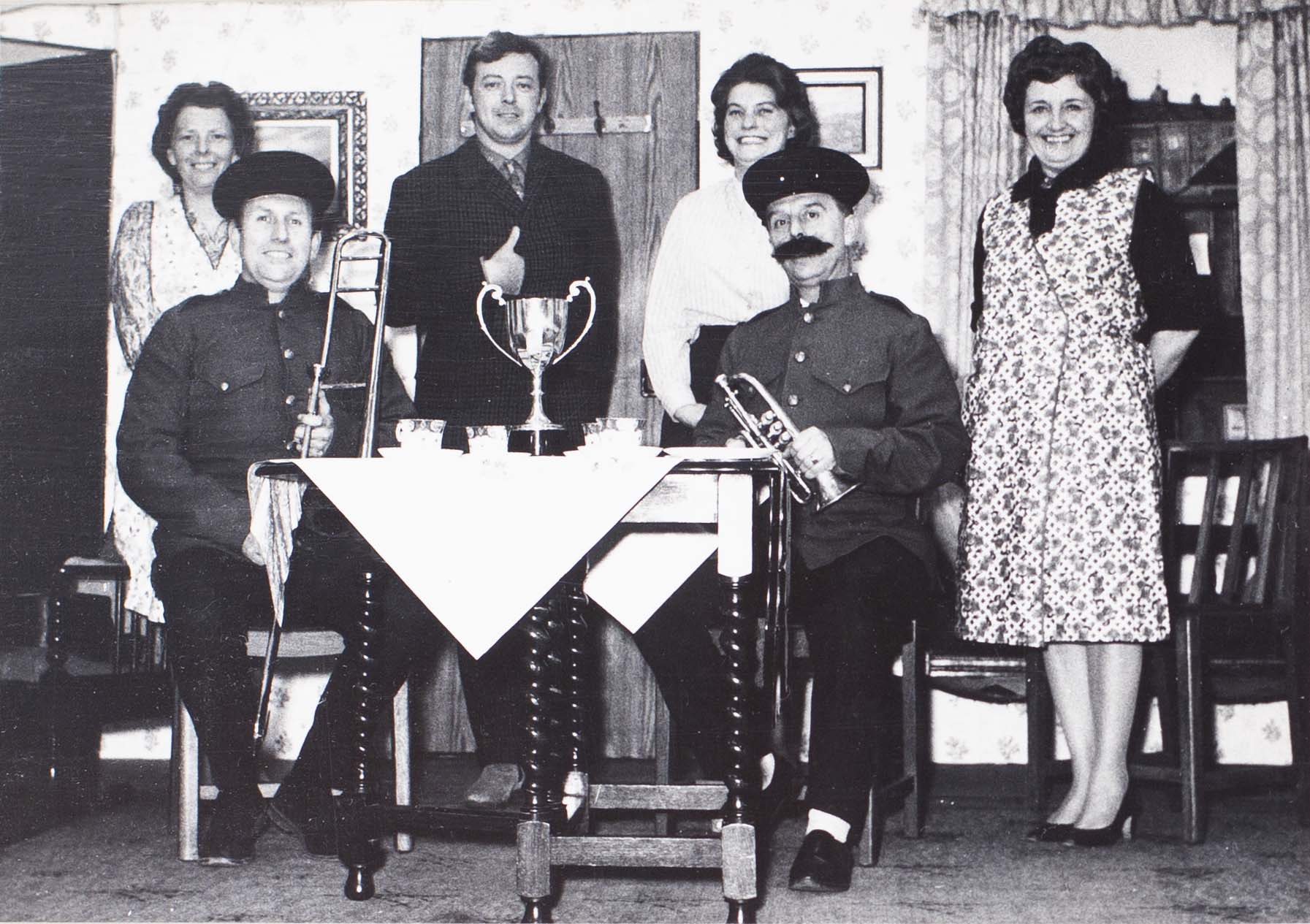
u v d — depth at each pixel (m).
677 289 3.52
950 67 3.70
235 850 2.54
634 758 3.69
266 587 2.67
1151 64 3.68
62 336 3.69
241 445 2.96
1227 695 2.96
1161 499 2.78
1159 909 2.19
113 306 3.76
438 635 2.55
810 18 3.78
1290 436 3.57
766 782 2.55
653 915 2.16
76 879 2.42
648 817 3.04
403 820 2.21
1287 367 3.58
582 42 3.79
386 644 2.44
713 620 2.62
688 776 3.49
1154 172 3.69
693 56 3.78
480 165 3.66
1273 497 2.97
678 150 3.76
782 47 3.78
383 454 2.21
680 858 2.07
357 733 2.27
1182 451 3.13
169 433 2.92
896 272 3.73
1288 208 3.60
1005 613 2.73
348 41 3.87
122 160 3.83
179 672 2.57
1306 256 3.59
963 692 3.10
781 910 2.18
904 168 3.74
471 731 3.74
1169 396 3.67
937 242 3.68
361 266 3.77
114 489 3.66
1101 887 2.35
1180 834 2.85
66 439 3.65
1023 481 2.72
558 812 2.14
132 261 3.78
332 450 3.02
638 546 2.32
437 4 3.86
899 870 2.49
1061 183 2.79
